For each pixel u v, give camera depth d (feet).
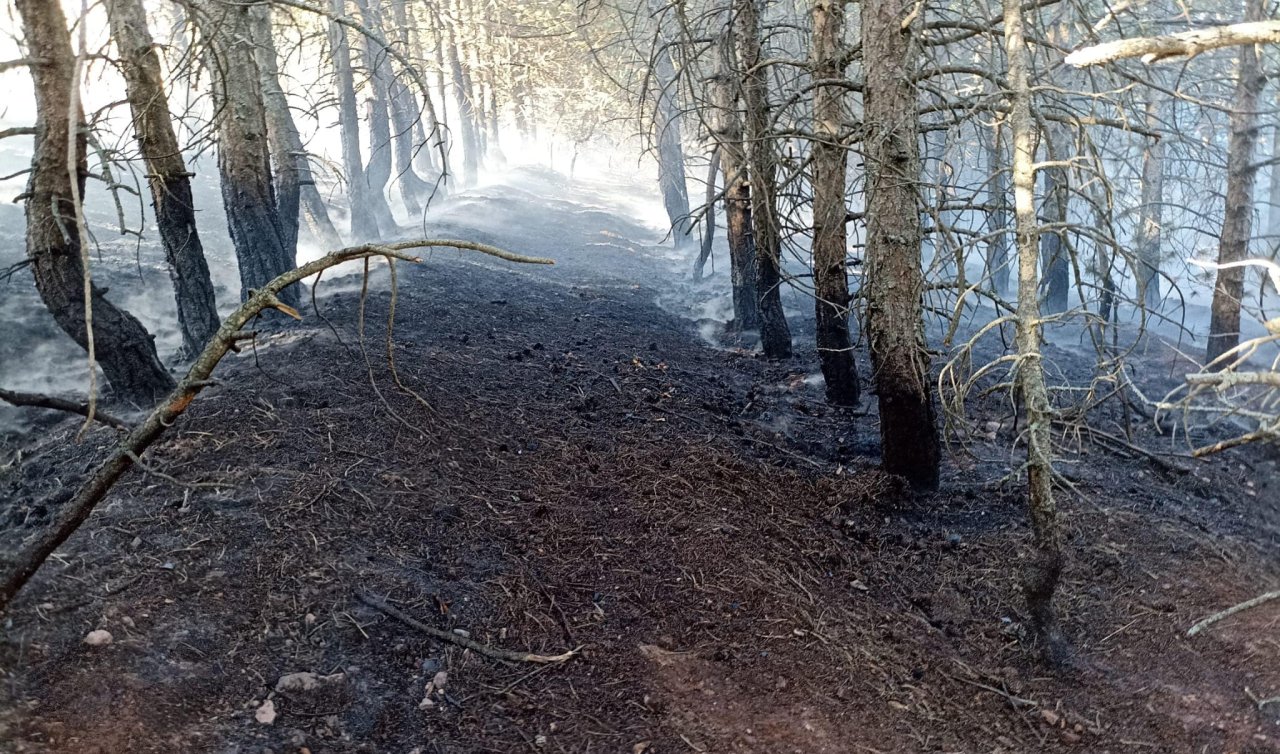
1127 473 29.43
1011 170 17.89
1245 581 22.67
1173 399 37.76
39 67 20.45
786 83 35.22
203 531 17.79
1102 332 19.80
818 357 40.04
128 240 42.86
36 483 20.31
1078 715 17.28
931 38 24.36
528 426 26.09
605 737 14.80
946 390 32.83
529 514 21.16
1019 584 21.50
